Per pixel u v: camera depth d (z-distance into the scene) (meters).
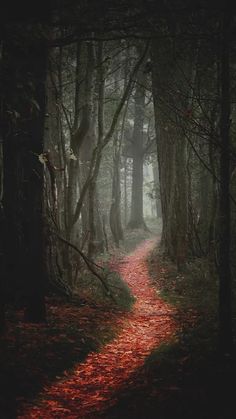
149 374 7.18
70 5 8.66
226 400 5.46
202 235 20.47
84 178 24.75
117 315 12.05
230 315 7.57
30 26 8.42
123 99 15.66
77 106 15.30
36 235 10.36
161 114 20.39
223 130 7.66
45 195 12.56
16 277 11.21
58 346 8.50
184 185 19.73
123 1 8.88
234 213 15.73
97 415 6.00
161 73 14.87
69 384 7.30
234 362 6.81
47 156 10.98
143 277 19.88
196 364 7.00
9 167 11.08
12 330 9.05
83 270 17.31
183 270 18.34
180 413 5.37
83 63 16.50
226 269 7.61
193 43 11.24
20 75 9.99
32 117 10.69
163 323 11.47
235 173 14.05
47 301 12.24
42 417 6.09
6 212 11.15
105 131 31.89
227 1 7.47
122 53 25.12
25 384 6.80
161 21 9.55
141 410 5.73
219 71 11.48
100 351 9.12
